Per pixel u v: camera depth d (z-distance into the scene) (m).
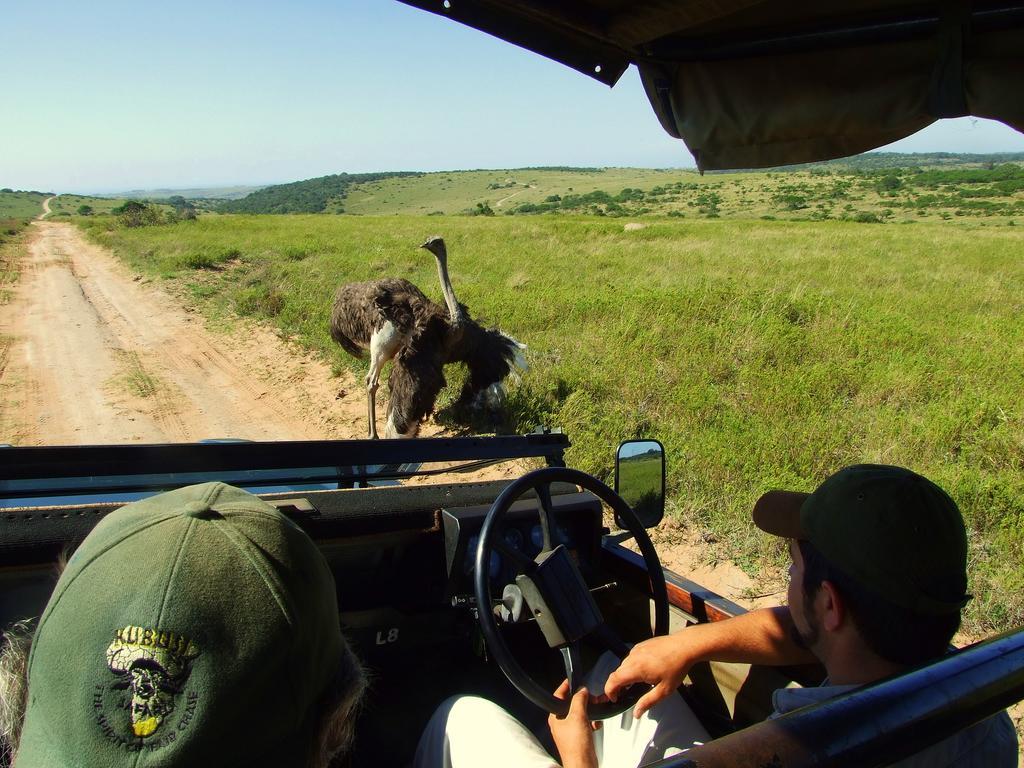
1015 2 1.95
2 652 1.25
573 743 1.82
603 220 41.69
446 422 8.46
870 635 1.45
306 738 1.08
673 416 7.50
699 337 9.77
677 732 2.13
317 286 15.52
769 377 8.31
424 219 42.88
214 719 0.92
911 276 17.25
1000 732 1.54
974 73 2.04
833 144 2.38
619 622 2.79
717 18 2.22
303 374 10.35
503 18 2.39
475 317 11.59
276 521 1.07
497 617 2.17
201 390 10.07
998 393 8.05
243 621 0.96
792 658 2.10
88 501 2.69
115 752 0.91
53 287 19.31
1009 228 41.81
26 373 10.88
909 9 2.11
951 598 1.42
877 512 1.45
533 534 2.39
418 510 2.43
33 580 2.01
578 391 8.12
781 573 5.12
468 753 1.96
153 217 41.88
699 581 5.05
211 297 16.31
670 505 5.93
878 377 8.43
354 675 1.20
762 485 5.93
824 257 20.34
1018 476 6.07
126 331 13.76
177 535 0.99
